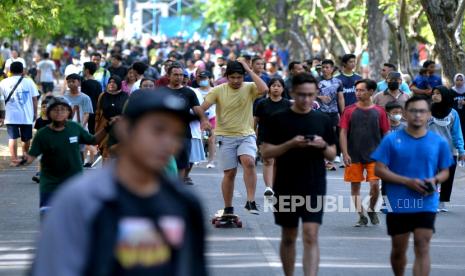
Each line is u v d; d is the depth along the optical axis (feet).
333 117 116.37
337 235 74.28
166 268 26.73
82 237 25.76
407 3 178.60
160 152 26.21
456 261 65.31
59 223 25.76
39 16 152.56
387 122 77.51
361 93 77.15
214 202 89.86
